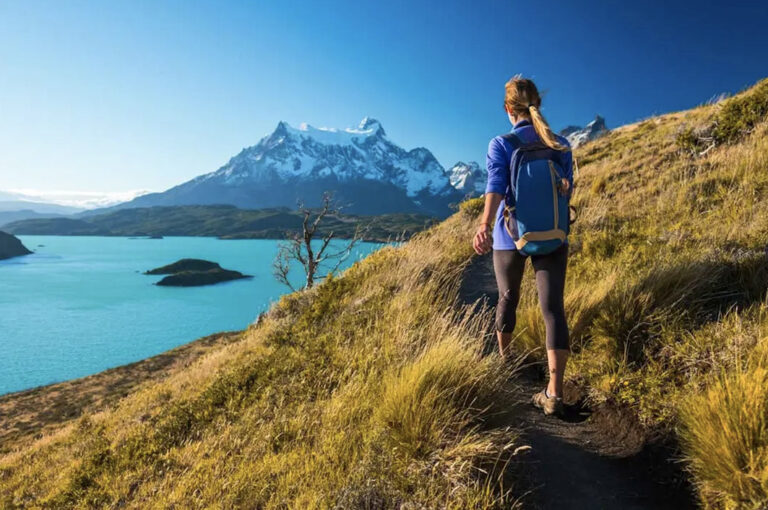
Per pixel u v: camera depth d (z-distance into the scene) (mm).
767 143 6629
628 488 2119
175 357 49125
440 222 10891
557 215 2342
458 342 3090
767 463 1683
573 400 2891
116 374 45906
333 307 5594
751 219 4164
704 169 7121
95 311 157000
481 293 5004
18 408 38594
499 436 2373
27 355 107250
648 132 15461
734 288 3113
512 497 2082
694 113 13859
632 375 2635
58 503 3928
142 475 3619
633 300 3145
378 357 3594
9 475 11172
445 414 2449
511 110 2695
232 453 3271
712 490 1855
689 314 2920
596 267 4484
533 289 4336
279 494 2490
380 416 2668
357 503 2170
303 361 4242
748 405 1842
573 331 3328
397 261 5988
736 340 2424
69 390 42344
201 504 2736
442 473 2188
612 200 7551
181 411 4465
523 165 2398
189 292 193500
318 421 3109
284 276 33125
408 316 4059
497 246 2699
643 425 2439
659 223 5473
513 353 3473
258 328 13938
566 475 2236
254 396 4082
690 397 2242
